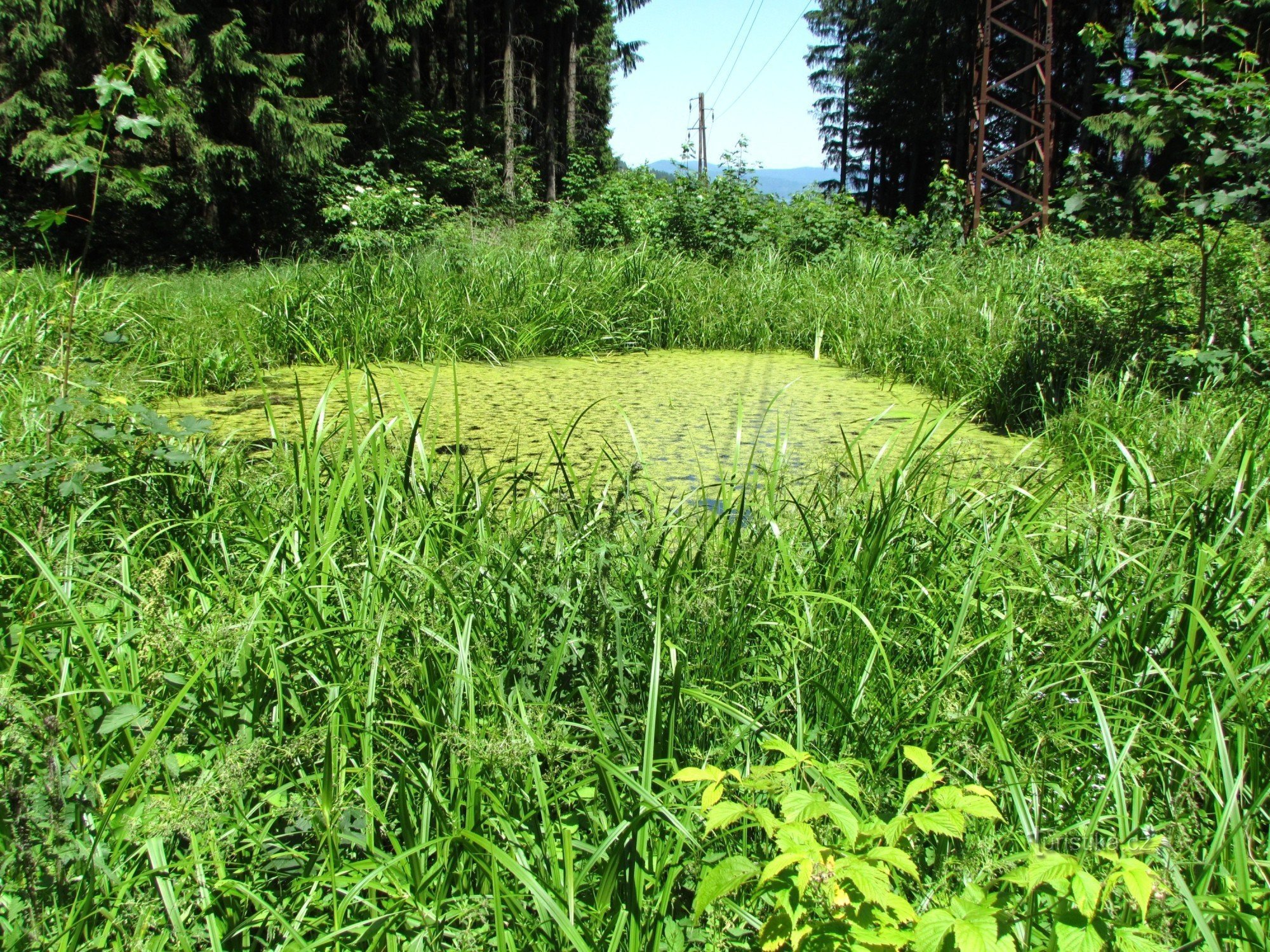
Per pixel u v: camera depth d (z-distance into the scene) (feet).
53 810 4.66
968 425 17.58
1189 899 3.99
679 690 5.72
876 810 5.11
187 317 23.03
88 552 8.38
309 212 50.55
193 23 42.27
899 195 117.29
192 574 7.43
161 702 5.82
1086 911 3.53
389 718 6.13
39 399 12.19
